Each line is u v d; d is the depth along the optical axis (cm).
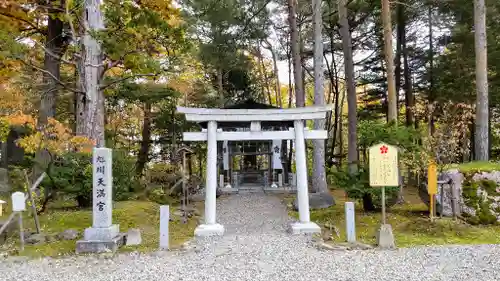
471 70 1512
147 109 1681
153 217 909
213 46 1617
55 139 852
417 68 1895
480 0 978
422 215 875
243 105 1780
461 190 826
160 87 1419
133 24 895
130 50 893
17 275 515
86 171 908
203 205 1205
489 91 1484
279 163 1758
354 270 511
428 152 892
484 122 973
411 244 652
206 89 1906
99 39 855
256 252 620
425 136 966
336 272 504
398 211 932
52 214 870
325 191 1173
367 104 2203
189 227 860
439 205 845
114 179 1041
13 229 721
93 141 844
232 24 1597
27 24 1058
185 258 588
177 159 1399
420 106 1872
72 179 914
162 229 646
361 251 614
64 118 1526
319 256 588
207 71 2067
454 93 1517
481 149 973
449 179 817
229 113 820
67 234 700
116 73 1302
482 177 816
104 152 662
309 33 2000
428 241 672
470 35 1519
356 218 868
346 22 1316
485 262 538
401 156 910
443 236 703
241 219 970
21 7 898
